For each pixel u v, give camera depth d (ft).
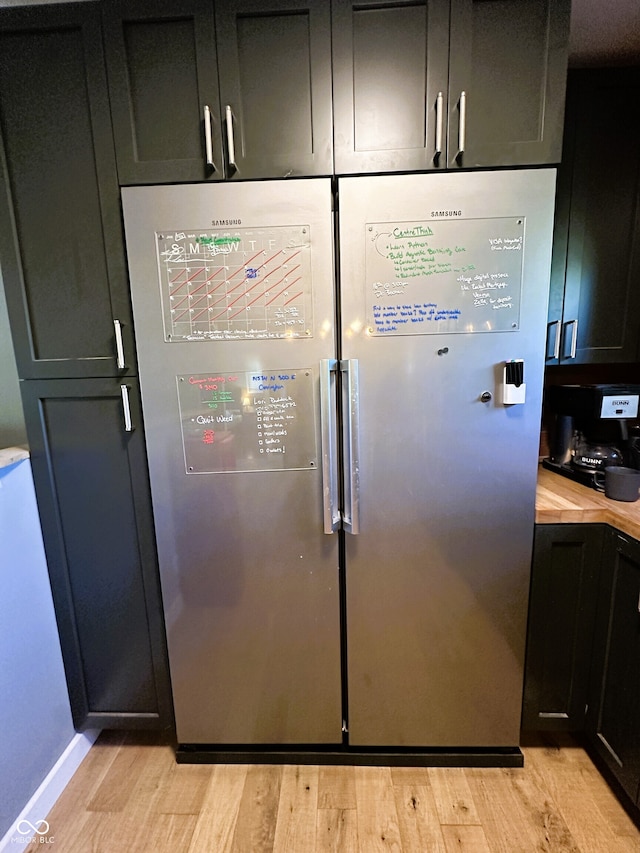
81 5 3.48
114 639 4.51
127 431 4.10
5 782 3.76
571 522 4.05
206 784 4.41
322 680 4.42
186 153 3.63
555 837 3.81
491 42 3.44
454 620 4.24
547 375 5.75
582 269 4.58
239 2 3.41
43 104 3.65
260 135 3.58
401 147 3.56
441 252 3.67
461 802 4.14
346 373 3.81
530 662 4.31
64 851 3.83
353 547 4.11
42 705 4.24
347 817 4.03
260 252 3.70
